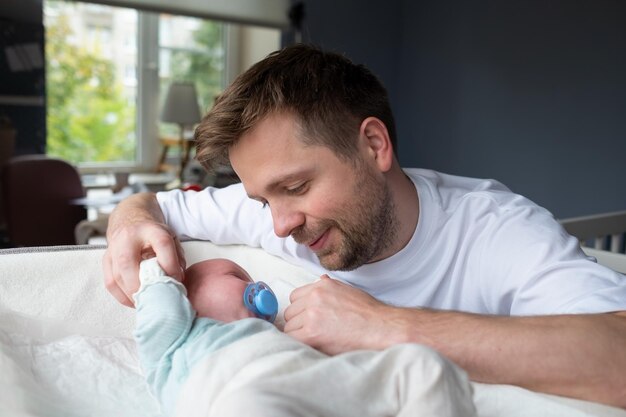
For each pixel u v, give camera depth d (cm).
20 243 299
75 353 89
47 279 103
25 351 87
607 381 66
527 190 335
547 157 324
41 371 84
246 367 61
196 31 429
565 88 312
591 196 304
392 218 95
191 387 63
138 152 425
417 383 55
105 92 421
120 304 105
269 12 365
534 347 67
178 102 382
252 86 84
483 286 93
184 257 108
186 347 76
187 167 379
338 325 76
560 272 82
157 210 119
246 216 115
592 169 303
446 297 99
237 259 120
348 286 82
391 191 95
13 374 77
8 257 102
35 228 302
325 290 81
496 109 349
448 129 379
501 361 68
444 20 376
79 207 311
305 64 87
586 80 302
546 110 322
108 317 104
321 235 88
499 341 69
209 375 63
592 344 67
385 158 91
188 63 431
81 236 256
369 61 398
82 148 425
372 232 91
